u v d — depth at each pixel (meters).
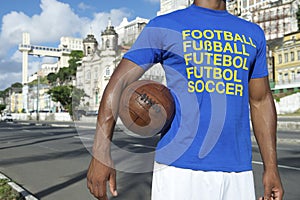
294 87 46.66
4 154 12.70
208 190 1.74
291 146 13.47
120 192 6.33
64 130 28.67
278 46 52.22
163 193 1.78
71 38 124.50
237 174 1.80
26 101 95.69
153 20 1.88
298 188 6.52
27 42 146.25
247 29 1.92
